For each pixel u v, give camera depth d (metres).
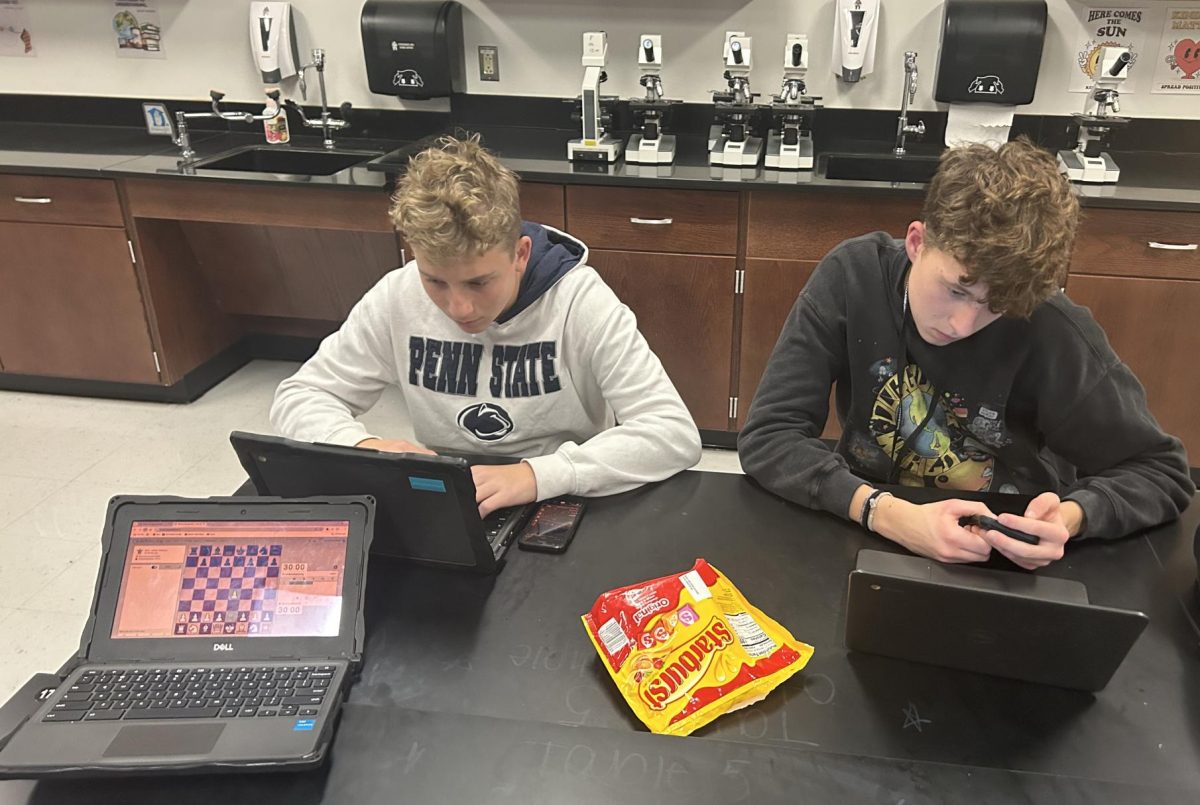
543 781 0.76
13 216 2.94
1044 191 1.00
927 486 1.40
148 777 0.77
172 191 2.82
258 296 3.40
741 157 2.64
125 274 2.98
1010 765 0.78
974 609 0.83
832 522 1.14
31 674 1.92
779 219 2.52
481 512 1.13
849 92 2.90
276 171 3.15
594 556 1.07
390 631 0.95
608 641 0.90
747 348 2.71
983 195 1.00
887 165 2.79
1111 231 2.35
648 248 2.63
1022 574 0.89
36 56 3.37
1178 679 0.88
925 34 2.79
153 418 3.11
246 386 3.38
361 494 1.00
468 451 1.37
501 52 3.05
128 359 3.13
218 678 0.85
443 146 1.27
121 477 2.72
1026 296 1.02
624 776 0.76
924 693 0.86
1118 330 2.45
